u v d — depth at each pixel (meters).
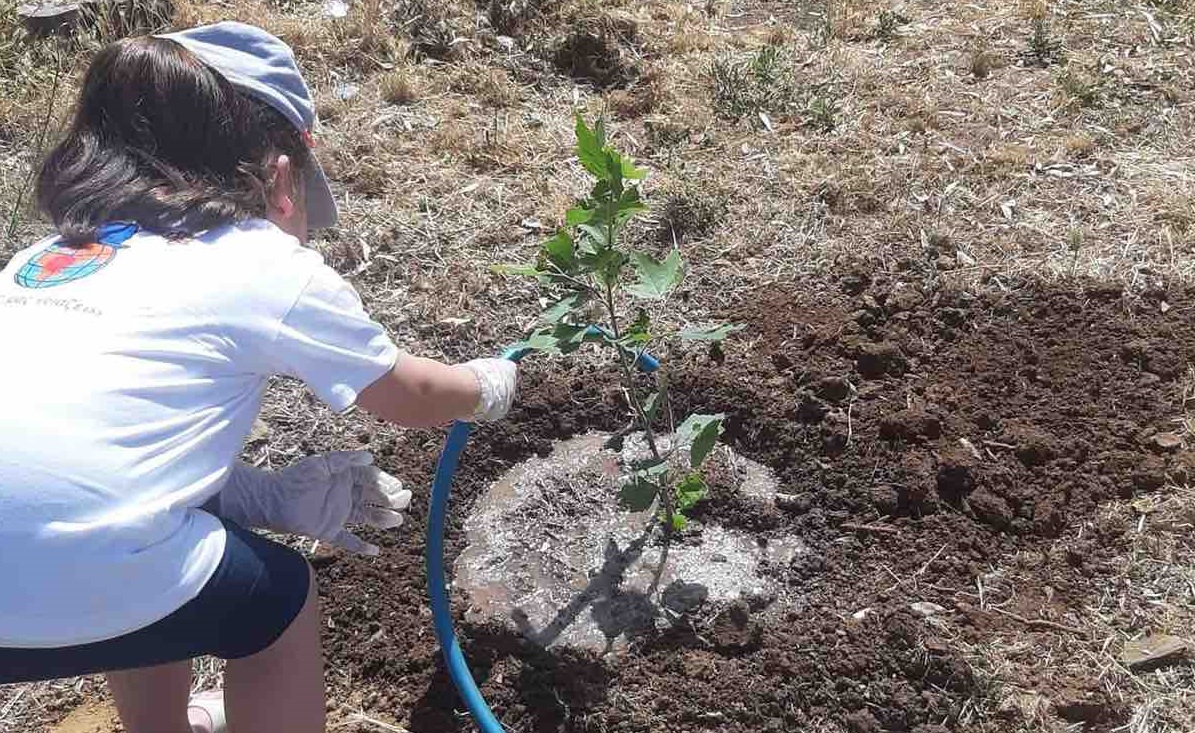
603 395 3.26
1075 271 3.67
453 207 4.05
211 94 1.83
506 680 2.57
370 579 2.80
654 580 2.76
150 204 1.78
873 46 5.07
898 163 4.22
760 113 4.54
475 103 4.68
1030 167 4.19
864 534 2.90
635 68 4.86
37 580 1.61
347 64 4.90
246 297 1.72
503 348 3.50
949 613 2.71
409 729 2.52
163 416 1.69
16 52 4.77
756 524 2.93
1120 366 3.33
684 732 2.48
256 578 1.83
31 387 1.63
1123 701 2.49
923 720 2.49
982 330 3.48
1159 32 5.02
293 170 1.98
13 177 4.17
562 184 4.19
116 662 1.80
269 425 3.23
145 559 1.67
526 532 2.89
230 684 1.96
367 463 2.09
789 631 2.66
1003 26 5.16
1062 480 3.01
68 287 1.72
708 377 3.27
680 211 3.91
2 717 2.52
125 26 4.94
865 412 3.20
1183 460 3.03
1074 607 2.72
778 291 3.65
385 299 3.66
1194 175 4.11
